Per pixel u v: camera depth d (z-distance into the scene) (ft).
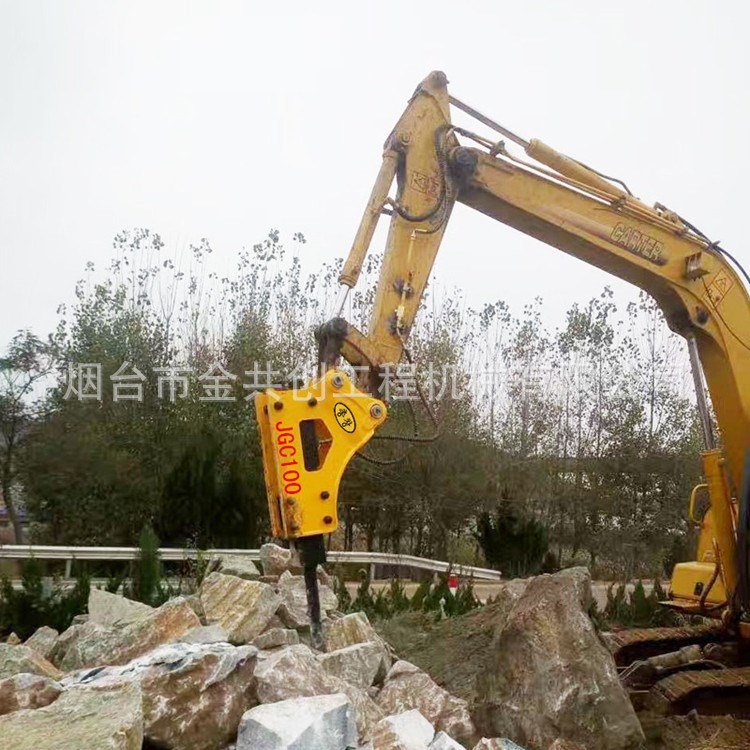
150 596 27.40
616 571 70.38
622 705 14.30
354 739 12.15
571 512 76.07
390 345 17.70
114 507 48.37
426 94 18.52
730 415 20.59
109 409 58.18
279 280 74.59
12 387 54.54
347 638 17.83
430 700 15.19
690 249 20.30
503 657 15.42
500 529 58.29
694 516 22.70
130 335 63.10
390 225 18.33
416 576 49.62
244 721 11.73
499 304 82.48
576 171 19.48
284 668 13.47
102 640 16.29
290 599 21.09
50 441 49.60
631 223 19.90
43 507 48.75
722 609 20.52
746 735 16.66
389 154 18.12
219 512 45.34
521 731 14.47
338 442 15.70
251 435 55.98
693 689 18.48
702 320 20.34
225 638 16.20
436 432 18.48
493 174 19.06
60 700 11.43
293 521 15.17
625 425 78.28
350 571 48.91
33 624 24.00
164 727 12.01
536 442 75.72
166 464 53.16
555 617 15.15
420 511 62.80
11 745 9.83
